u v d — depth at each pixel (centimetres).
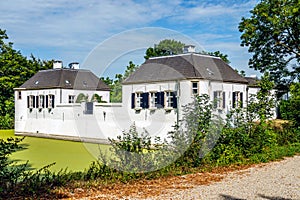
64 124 2347
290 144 1457
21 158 1389
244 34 2022
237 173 930
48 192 707
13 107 3506
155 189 746
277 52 2072
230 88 2116
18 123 2781
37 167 1157
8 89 3603
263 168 1009
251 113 1234
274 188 758
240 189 748
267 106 1288
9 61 3600
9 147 801
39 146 1869
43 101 2633
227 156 1062
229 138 1130
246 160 1105
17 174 806
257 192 722
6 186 711
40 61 4147
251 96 1327
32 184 722
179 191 728
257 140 1196
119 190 735
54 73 2741
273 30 1948
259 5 1973
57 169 1110
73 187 750
